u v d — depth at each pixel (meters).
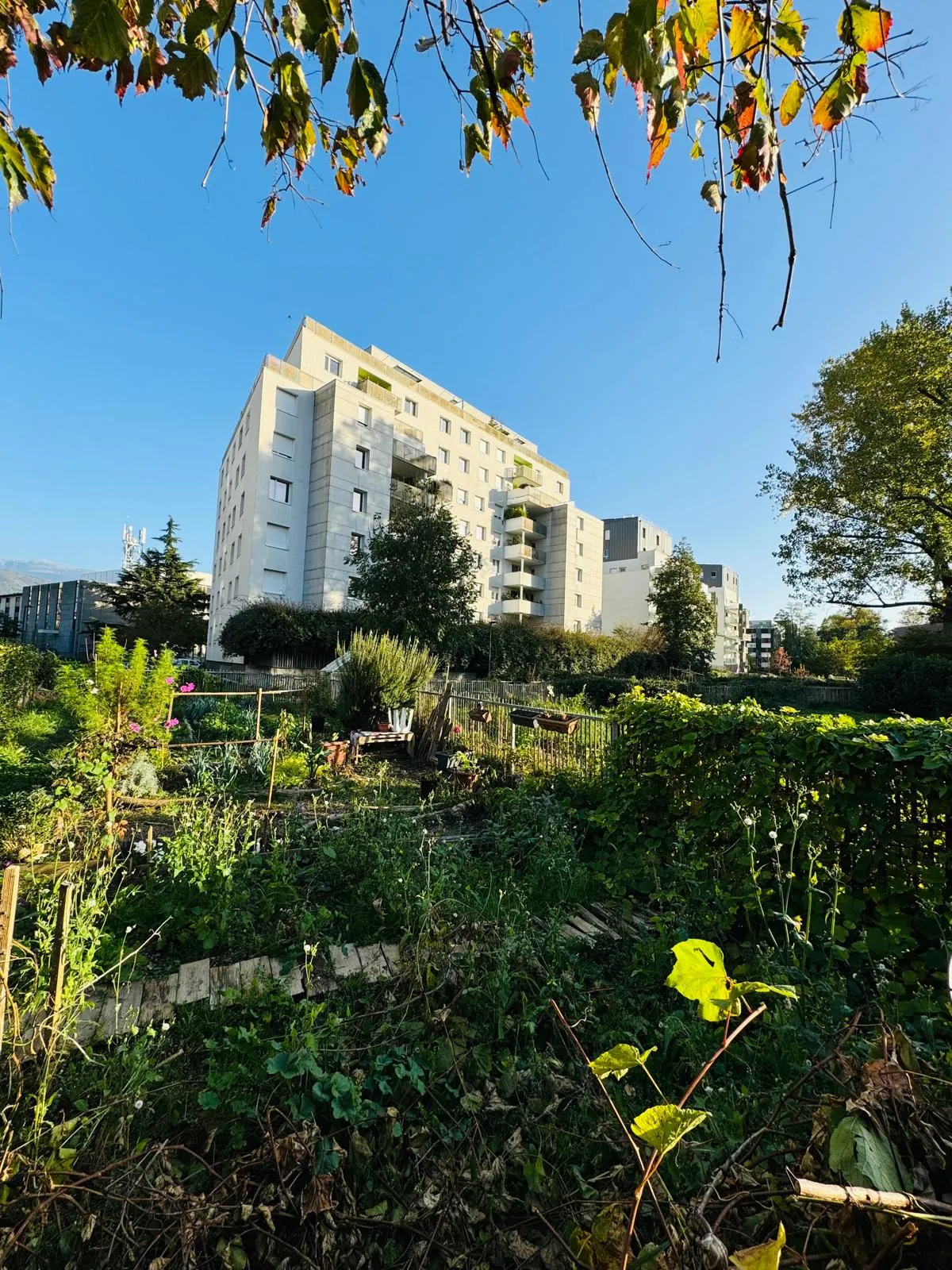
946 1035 1.90
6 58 1.14
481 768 6.43
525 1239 1.50
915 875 2.63
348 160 1.55
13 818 3.84
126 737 5.78
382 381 30.19
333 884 3.67
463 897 3.41
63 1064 1.97
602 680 17.95
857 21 0.96
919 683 16.53
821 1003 2.08
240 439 28.16
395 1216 1.57
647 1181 0.81
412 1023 2.29
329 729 9.36
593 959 2.93
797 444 21.16
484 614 35.75
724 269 1.11
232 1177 1.53
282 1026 2.36
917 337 16.88
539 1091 1.99
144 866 3.51
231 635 21.05
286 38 1.26
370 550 19.25
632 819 4.18
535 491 37.47
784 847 3.10
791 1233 1.06
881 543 19.56
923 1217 0.73
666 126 1.08
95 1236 1.45
